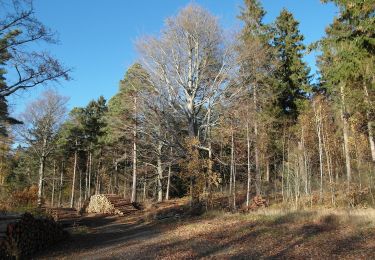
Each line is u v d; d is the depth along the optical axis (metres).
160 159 34.00
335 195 25.20
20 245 13.40
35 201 25.30
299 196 25.34
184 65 29.47
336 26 24.56
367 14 19.11
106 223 27.12
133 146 37.97
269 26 34.78
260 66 30.19
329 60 30.91
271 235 14.44
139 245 14.74
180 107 29.33
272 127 33.59
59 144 50.53
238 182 37.53
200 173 25.33
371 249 11.07
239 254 11.70
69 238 18.52
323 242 12.56
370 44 18.25
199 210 25.06
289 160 28.22
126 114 31.25
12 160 54.53
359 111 24.86
